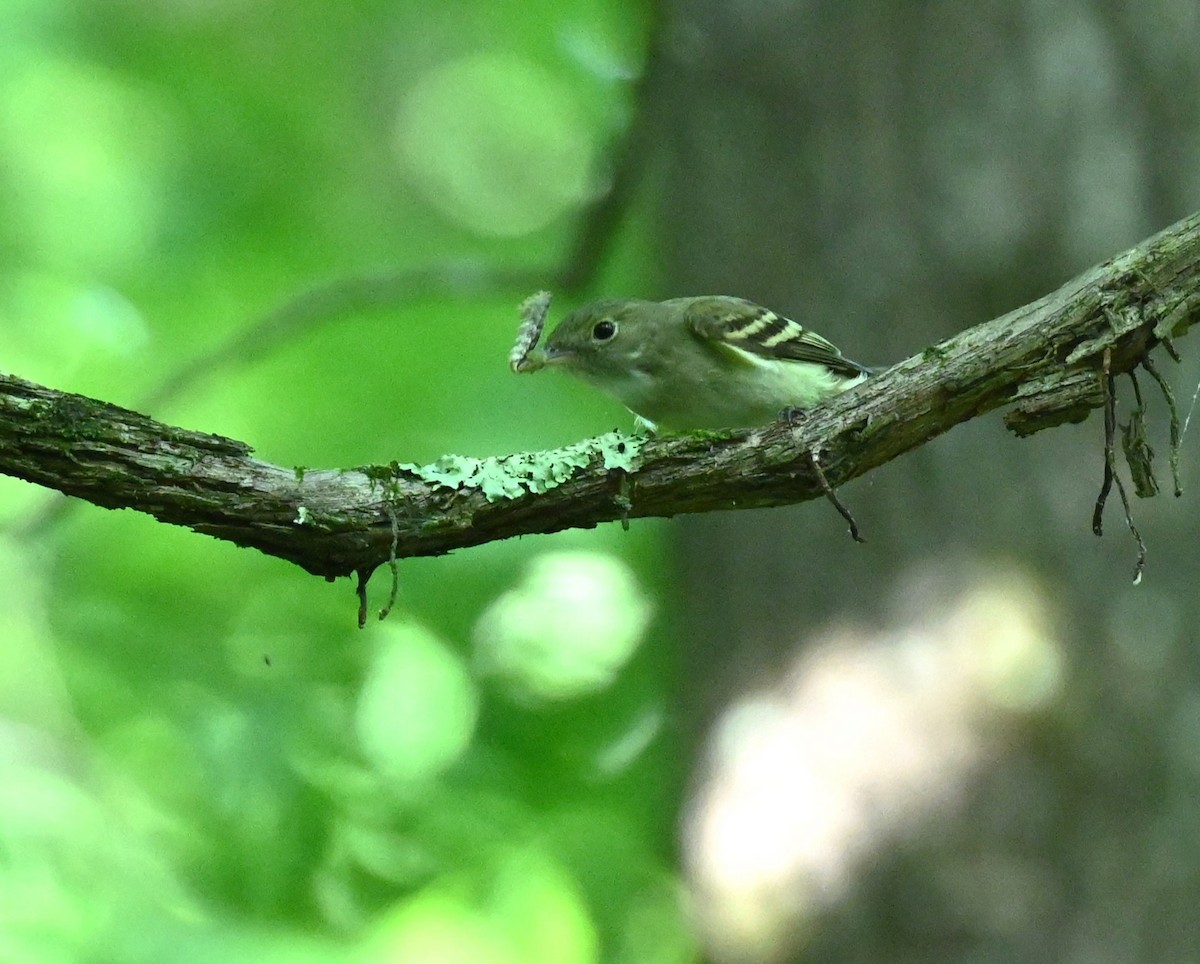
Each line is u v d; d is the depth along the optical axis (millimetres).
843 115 11148
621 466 6242
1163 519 10328
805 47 11312
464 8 20188
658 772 14273
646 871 14305
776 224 11289
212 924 11328
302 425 16750
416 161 21969
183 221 18562
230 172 19328
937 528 10492
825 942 10344
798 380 10289
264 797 11750
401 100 21656
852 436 6395
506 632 14492
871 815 10312
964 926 10023
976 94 10852
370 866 12297
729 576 11094
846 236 11039
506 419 16031
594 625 14781
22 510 15453
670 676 12352
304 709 12344
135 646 12695
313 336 17422
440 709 13453
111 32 19781
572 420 16047
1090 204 10664
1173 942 9914
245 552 15234
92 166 18672
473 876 13469
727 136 11531
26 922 10906
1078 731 10109
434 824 12633
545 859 13703
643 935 14305
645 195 16438
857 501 10711
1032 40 10820
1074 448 10430
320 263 19312
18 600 13445
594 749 14492
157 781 12578
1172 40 10734
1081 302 6410
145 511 5789
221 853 11953
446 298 14727
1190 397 10484
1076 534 10352
